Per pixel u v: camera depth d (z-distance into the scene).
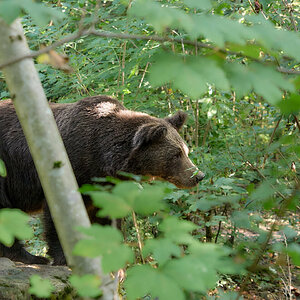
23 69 2.97
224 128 12.05
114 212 2.41
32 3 2.19
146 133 8.59
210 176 9.78
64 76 11.40
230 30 2.31
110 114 9.07
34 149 3.05
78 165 8.73
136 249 9.48
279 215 4.00
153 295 2.18
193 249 2.46
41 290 2.70
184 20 2.24
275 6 9.91
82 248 2.28
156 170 8.95
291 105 2.82
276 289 10.20
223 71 2.28
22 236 2.28
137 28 9.53
